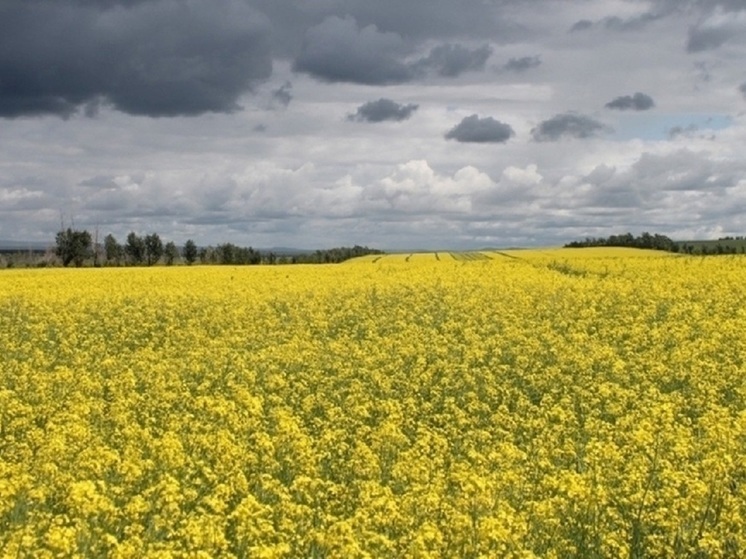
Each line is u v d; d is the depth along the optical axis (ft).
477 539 26.73
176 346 74.64
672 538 28.60
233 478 33.04
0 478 30.99
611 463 35.06
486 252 289.12
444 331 80.84
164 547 25.73
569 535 29.22
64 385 55.93
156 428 45.93
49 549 24.48
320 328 83.82
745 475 35.04
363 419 49.39
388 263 183.21
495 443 42.19
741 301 94.73
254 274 150.51
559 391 55.21
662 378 57.06
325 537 25.88
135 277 144.25
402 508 29.68
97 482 31.19
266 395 55.47
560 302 95.81
